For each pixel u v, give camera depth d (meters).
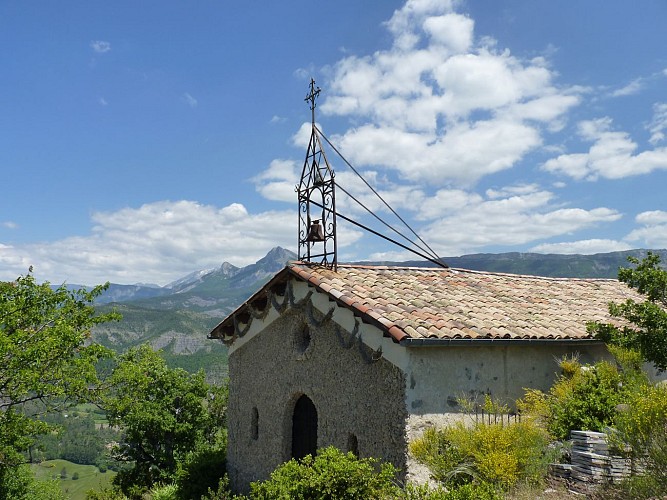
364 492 7.45
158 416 26.17
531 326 9.98
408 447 8.34
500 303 11.20
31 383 15.76
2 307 16.20
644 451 6.61
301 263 11.56
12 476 22.34
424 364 8.74
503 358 9.75
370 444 9.16
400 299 10.04
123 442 28.75
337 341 10.23
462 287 12.02
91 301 18.98
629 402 7.79
